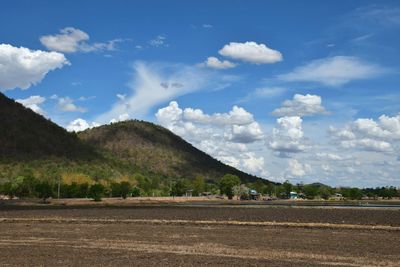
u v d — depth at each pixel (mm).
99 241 40844
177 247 36812
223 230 50500
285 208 104625
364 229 51312
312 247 36719
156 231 49562
